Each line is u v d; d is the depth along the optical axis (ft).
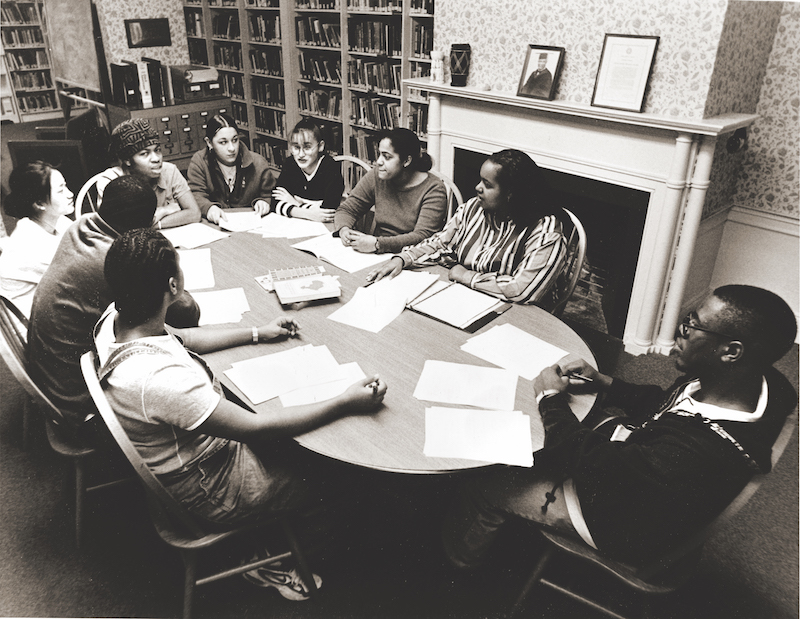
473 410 4.61
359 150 16.12
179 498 4.40
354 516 6.35
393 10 13.60
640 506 3.84
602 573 5.89
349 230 7.89
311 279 6.50
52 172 6.75
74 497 6.73
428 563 5.93
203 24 19.34
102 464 7.17
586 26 9.22
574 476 4.07
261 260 7.29
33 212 6.79
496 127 10.96
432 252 7.29
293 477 4.82
